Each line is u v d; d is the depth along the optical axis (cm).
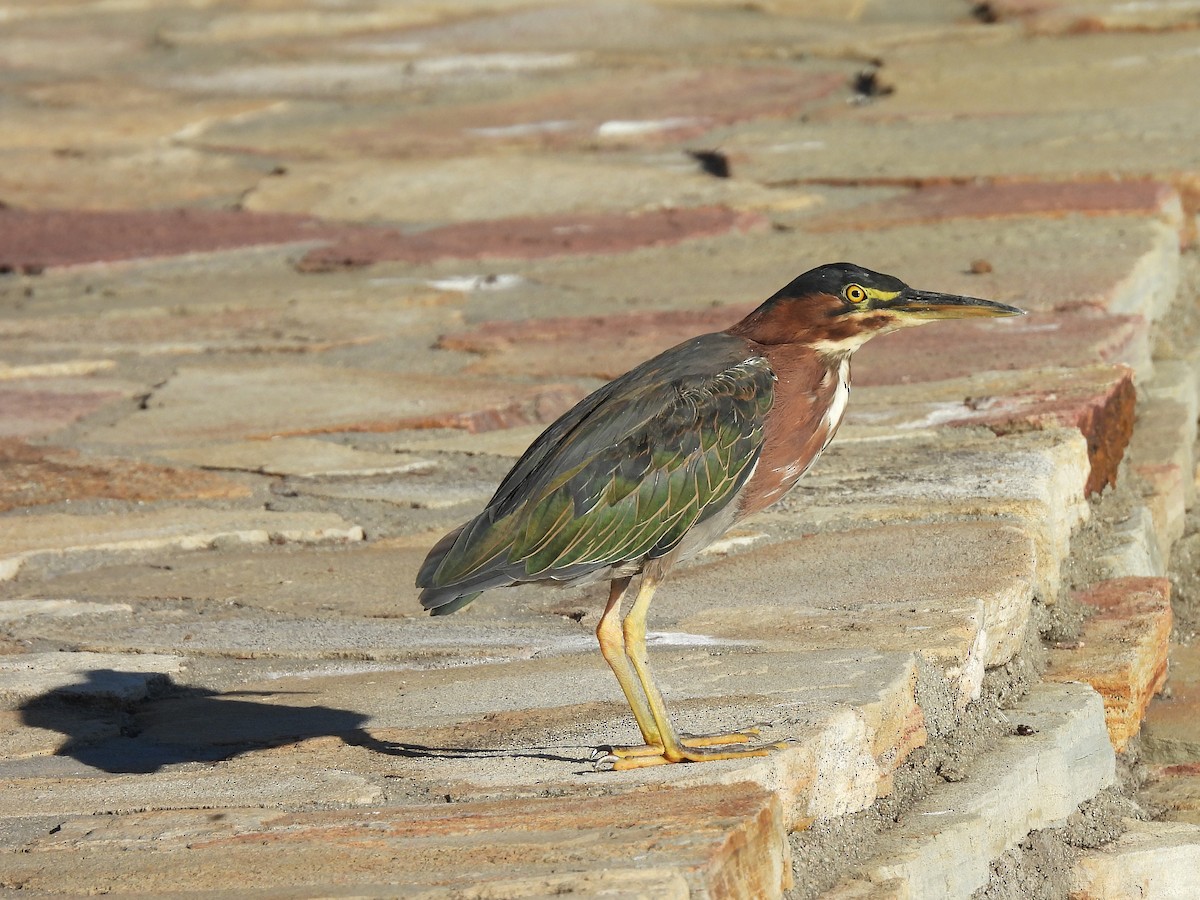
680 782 709
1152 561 1219
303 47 3005
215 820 713
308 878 639
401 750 802
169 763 811
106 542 1142
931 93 2397
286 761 796
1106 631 1066
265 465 1282
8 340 1666
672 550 797
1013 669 976
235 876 647
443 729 828
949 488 1127
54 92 2792
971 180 1959
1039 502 1086
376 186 2183
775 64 2712
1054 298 1521
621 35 2942
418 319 1670
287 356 1590
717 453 799
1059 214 1800
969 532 1058
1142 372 1485
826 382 838
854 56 2708
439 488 1231
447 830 675
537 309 1659
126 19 3312
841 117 2320
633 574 800
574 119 2422
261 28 3152
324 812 716
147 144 2456
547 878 609
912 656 859
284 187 2212
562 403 1395
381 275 1834
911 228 1820
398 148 2350
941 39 2672
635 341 1513
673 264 1789
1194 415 1515
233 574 1100
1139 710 1038
